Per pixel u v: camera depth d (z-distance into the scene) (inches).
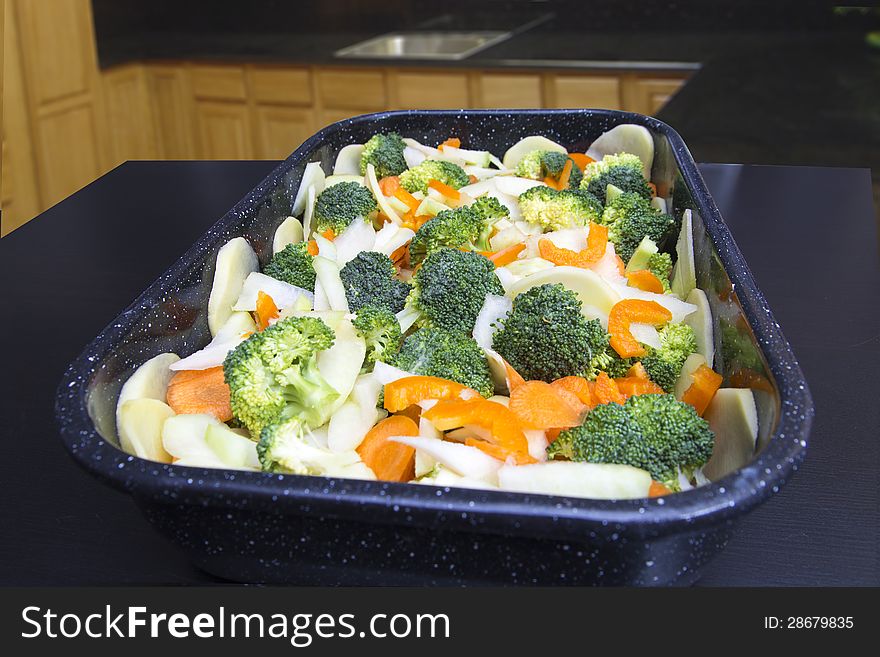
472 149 77.7
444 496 30.0
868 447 46.4
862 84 119.4
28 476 47.1
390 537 32.4
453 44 168.7
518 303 47.7
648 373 47.4
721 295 47.0
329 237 63.7
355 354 45.0
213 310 52.0
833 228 72.2
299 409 42.5
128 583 39.8
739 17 155.3
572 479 35.3
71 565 41.0
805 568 39.1
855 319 58.4
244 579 36.9
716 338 47.5
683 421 38.9
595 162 72.9
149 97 169.5
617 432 38.3
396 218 65.6
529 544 31.4
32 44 150.7
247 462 39.8
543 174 72.0
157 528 35.5
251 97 163.0
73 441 34.0
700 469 40.7
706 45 148.3
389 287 54.8
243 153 168.7
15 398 54.1
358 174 75.9
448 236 57.5
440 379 43.6
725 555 39.8
